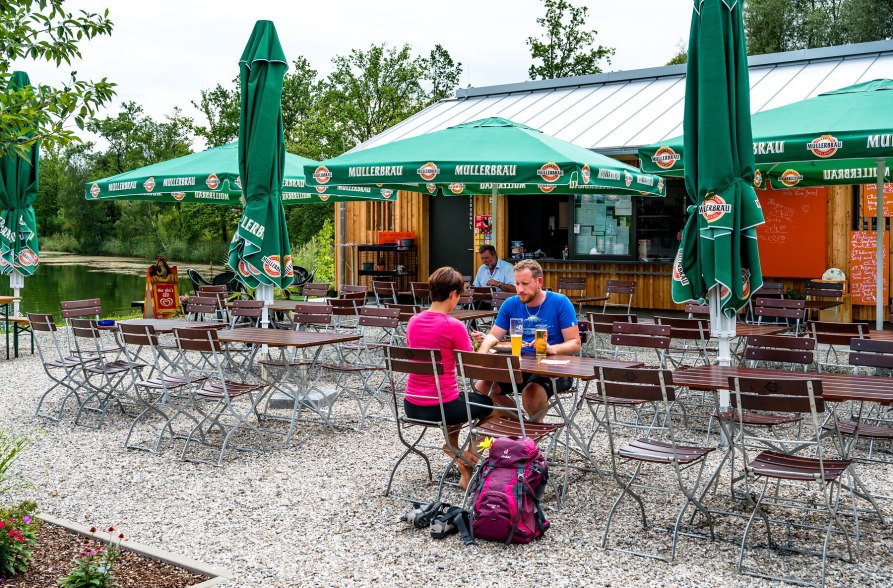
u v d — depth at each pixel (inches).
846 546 178.4
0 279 1339.8
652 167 284.4
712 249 257.4
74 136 166.9
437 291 219.0
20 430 293.7
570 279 518.9
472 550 177.9
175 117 2498.8
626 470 237.0
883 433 204.1
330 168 361.7
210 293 500.7
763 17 1421.0
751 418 218.2
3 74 164.6
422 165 343.3
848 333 306.5
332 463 247.9
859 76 576.7
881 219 378.3
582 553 175.8
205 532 190.9
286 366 289.1
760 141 282.4
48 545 176.6
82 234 2640.3
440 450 259.3
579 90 724.0
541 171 333.1
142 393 352.8
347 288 491.8
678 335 313.7
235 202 577.3
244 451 262.7
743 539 166.4
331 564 170.9
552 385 226.4
